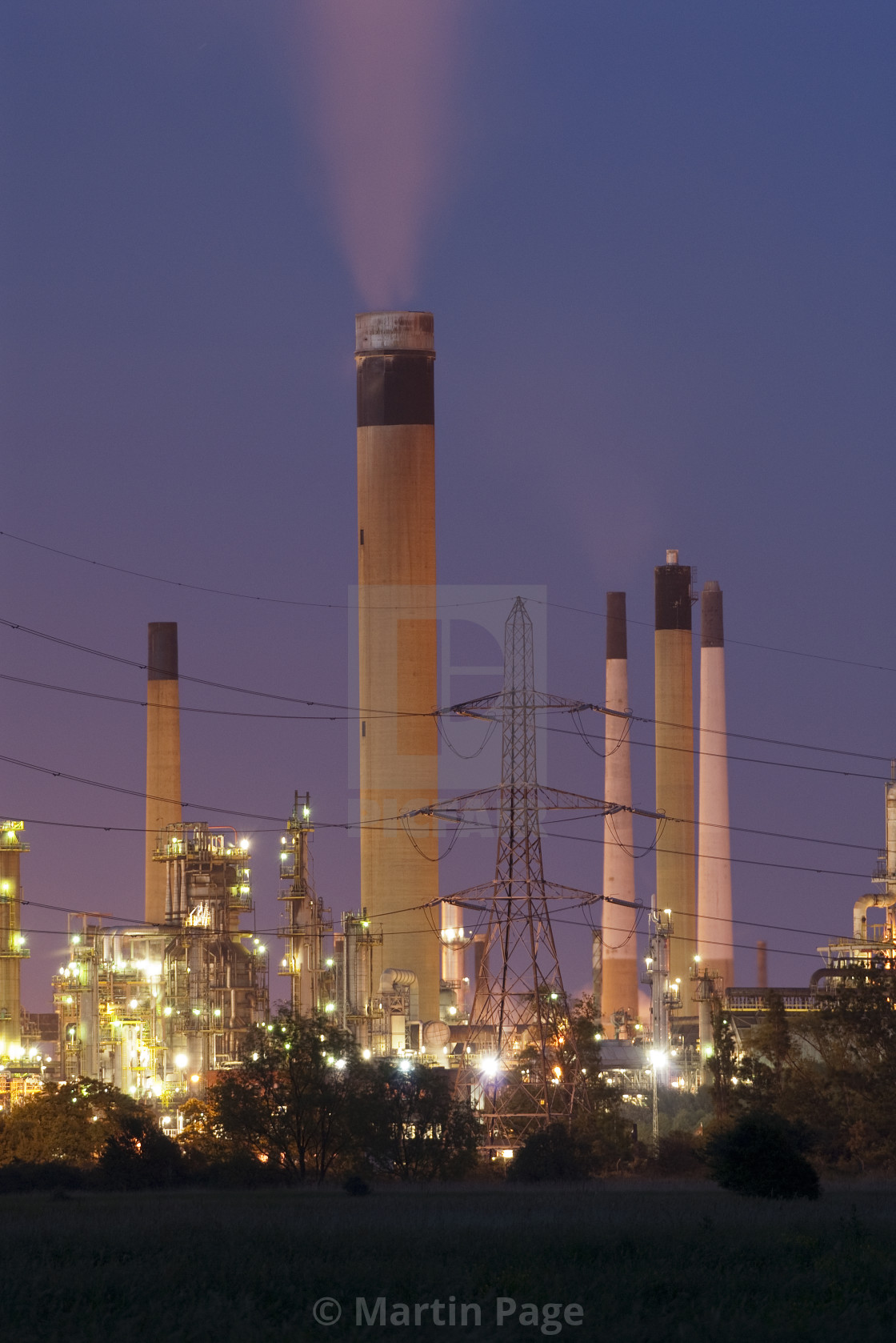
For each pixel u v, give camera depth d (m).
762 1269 62.97
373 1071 139.00
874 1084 150.12
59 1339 49.16
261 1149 133.50
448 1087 142.50
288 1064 135.12
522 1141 153.00
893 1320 54.00
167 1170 126.06
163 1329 50.31
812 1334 51.16
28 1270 60.84
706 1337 50.72
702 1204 91.81
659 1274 60.53
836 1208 88.50
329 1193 111.88
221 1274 59.75
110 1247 67.50
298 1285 58.22
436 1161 136.00
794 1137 110.94
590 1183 124.31
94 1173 126.12
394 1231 73.06
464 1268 61.81
